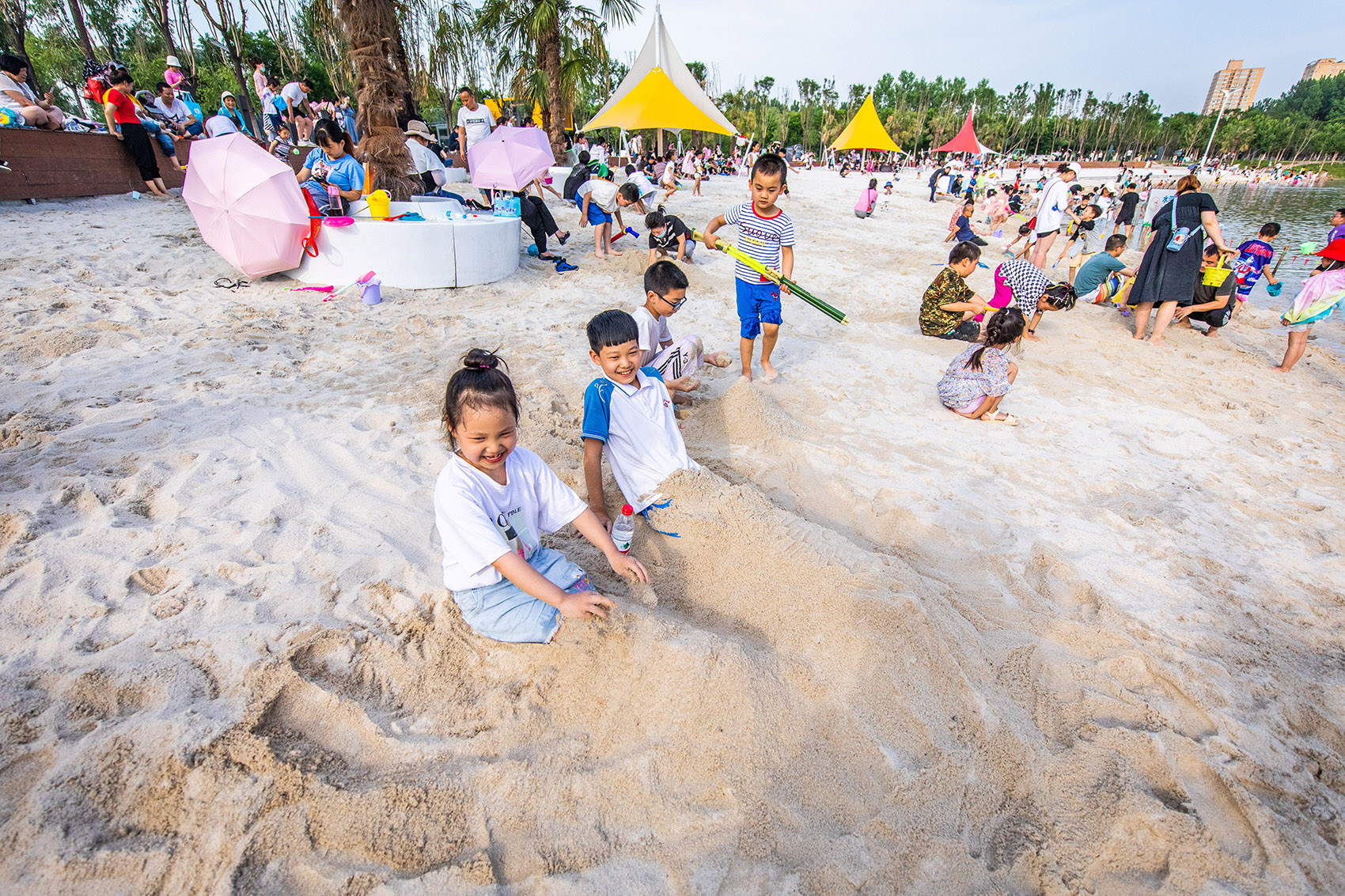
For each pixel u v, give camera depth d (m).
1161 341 6.93
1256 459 4.46
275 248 6.41
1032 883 1.77
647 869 1.69
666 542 2.84
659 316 4.10
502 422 1.97
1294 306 6.10
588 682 2.19
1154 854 1.82
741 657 2.17
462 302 6.73
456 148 15.46
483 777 1.87
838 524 3.39
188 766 1.78
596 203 8.84
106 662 2.09
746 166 31.30
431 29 17.05
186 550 2.69
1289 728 2.28
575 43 19.17
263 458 3.43
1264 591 3.07
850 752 2.02
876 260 10.80
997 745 2.08
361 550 2.78
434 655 2.28
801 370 5.61
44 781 1.70
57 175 8.73
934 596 2.55
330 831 1.69
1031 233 11.54
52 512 2.84
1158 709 2.30
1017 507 3.68
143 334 5.07
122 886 1.54
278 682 2.06
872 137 33.31
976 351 4.72
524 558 2.29
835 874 1.71
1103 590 3.00
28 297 5.42
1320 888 1.77
